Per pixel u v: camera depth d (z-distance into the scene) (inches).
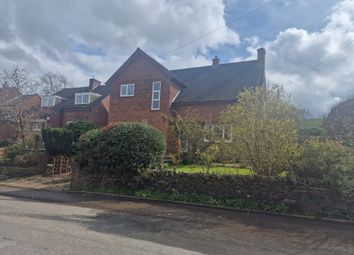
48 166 762.8
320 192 374.6
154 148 554.9
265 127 433.7
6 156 842.8
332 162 378.9
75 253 228.7
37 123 1318.9
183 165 656.4
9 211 381.1
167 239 283.1
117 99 1007.6
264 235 301.4
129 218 366.0
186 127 721.6
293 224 343.3
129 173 550.3
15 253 221.5
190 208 431.5
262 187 415.8
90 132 624.1
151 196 500.4
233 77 976.9
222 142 500.1
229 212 406.0
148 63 978.1
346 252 256.5
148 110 950.4
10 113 1098.7
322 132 653.3
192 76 1080.8
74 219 351.6
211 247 264.1
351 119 695.1
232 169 502.9
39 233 279.6
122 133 566.3
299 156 408.8
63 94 1513.3
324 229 323.9
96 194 546.0
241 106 493.0
